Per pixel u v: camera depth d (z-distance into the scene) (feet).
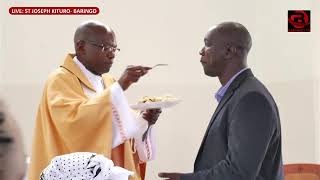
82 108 7.89
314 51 14.01
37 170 8.31
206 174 6.00
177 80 14.07
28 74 13.78
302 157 14.19
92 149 8.00
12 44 13.73
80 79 8.48
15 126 2.35
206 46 6.64
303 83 14.10
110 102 7.89
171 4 13.96
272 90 14.14
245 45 6.50
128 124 8.08
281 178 6.40
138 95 13.97
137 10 13.92
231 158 5.84
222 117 6.19
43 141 8.41
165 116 14.08
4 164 2.25
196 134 14.15
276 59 14.10
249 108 5.84
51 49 13.82
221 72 6.59
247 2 14.05
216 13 14.03
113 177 4.24
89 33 8.41
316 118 14.07
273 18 14.05
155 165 14.11
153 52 13.99
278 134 6.25
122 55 13.92
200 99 14.10
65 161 4.21
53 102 8.04
